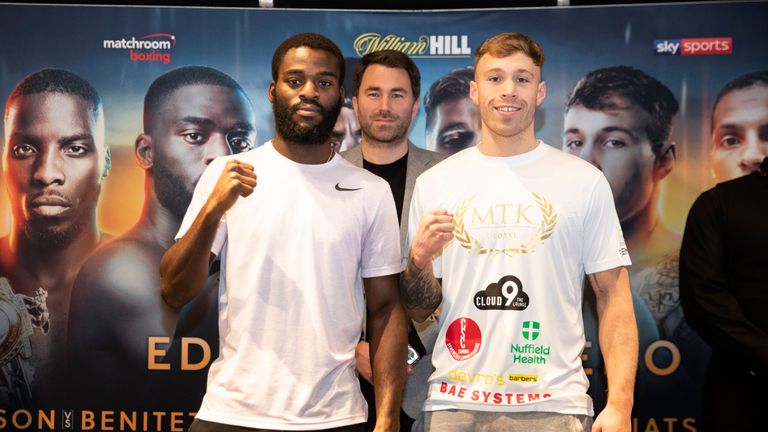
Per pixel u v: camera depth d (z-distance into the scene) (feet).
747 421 9.66
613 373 7.87
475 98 8.77
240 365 7.46
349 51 11.78
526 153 8.42
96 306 11.48
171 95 11.68
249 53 11.73
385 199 8.11
